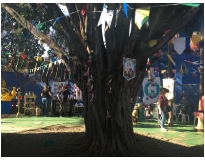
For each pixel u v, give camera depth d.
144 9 4.96
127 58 6.16
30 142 7.39
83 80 6.68
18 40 14.48
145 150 6.62
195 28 10.08
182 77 16.67
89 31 6.68
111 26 6.45
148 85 8.24
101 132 6.18
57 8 7.07
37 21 10.22
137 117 12.15
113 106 6.30
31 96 14.45
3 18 10.31
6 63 15.53
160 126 10.96
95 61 6.45
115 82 6.41
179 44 6.80
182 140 8.33
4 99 14.03
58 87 13.35
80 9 7.08
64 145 7.02
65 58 7.29
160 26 7.35
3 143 7.20
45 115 13.56
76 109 14.25
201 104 10.62
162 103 10.12
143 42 6.62
